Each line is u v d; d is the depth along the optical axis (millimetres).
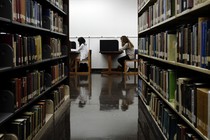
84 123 3477
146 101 4156
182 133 2072
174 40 2566
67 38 4930
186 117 1987
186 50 2020
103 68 9969
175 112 2445
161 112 2939
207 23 1594
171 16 2480
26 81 2639
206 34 1603
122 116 3785
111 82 7016
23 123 2430
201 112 1644
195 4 1770
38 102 3250
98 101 4770
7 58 2217
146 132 3096
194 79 2154
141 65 4707
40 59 3158
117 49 9539
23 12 2529
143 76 4398
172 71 2566
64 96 4582
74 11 9836
